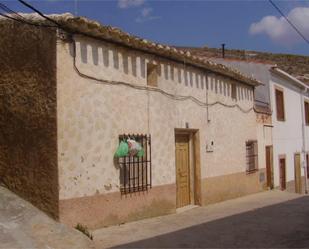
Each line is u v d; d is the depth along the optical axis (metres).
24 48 8.94
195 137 14.03
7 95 9.06
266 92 21.42
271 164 21.19
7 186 8.98
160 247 8.18
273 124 21.72
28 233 7.68
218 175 15.27
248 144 18.48
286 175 23.41
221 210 13.17
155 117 11.65
